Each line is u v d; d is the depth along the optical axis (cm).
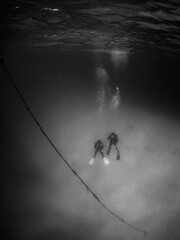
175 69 2883
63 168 1203
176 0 528
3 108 2192
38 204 953
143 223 859
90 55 2689
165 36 959
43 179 1120
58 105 2281
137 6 606
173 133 1662
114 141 1084
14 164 1247
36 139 1546
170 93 2825
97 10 680
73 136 1583
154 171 1193
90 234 808
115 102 2394
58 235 803
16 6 673
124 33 1005
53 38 1318
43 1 623
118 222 859
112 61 3105
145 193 1027
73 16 775
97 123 1798
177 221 871
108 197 994
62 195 1005
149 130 1703
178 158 1320
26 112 2088
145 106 2305
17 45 1628
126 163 1252
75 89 2939
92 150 1386
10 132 1656
